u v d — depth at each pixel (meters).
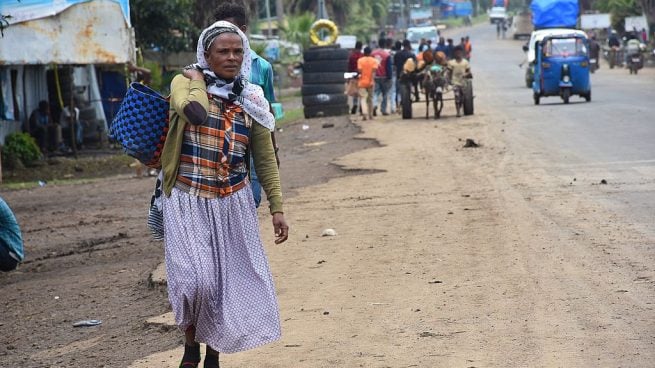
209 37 8.51
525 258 13.91
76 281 15.94
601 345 9.62
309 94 51.91
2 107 38.69
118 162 38.16
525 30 159.75
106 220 22.73
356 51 49.38
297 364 9.69
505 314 11.00
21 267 17.78
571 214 17.42
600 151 27.50
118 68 46.22
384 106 48.41
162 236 9.02
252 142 8.84
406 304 11.77
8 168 36.28
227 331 8.44
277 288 13.23
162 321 12.17
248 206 8.74
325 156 32.16
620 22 115.25
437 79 43.22
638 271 12.71
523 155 27.59
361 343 10.27
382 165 27.53
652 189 20.02
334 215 19.31
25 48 33.56
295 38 107.00
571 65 48.16
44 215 24.17
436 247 15.18
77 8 34.50
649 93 54.75
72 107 40.16
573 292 11.80
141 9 49.56
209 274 8.35
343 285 13.07
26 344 12.30
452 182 22.89
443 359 9.48
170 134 8.51
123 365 10.61
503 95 59.66
